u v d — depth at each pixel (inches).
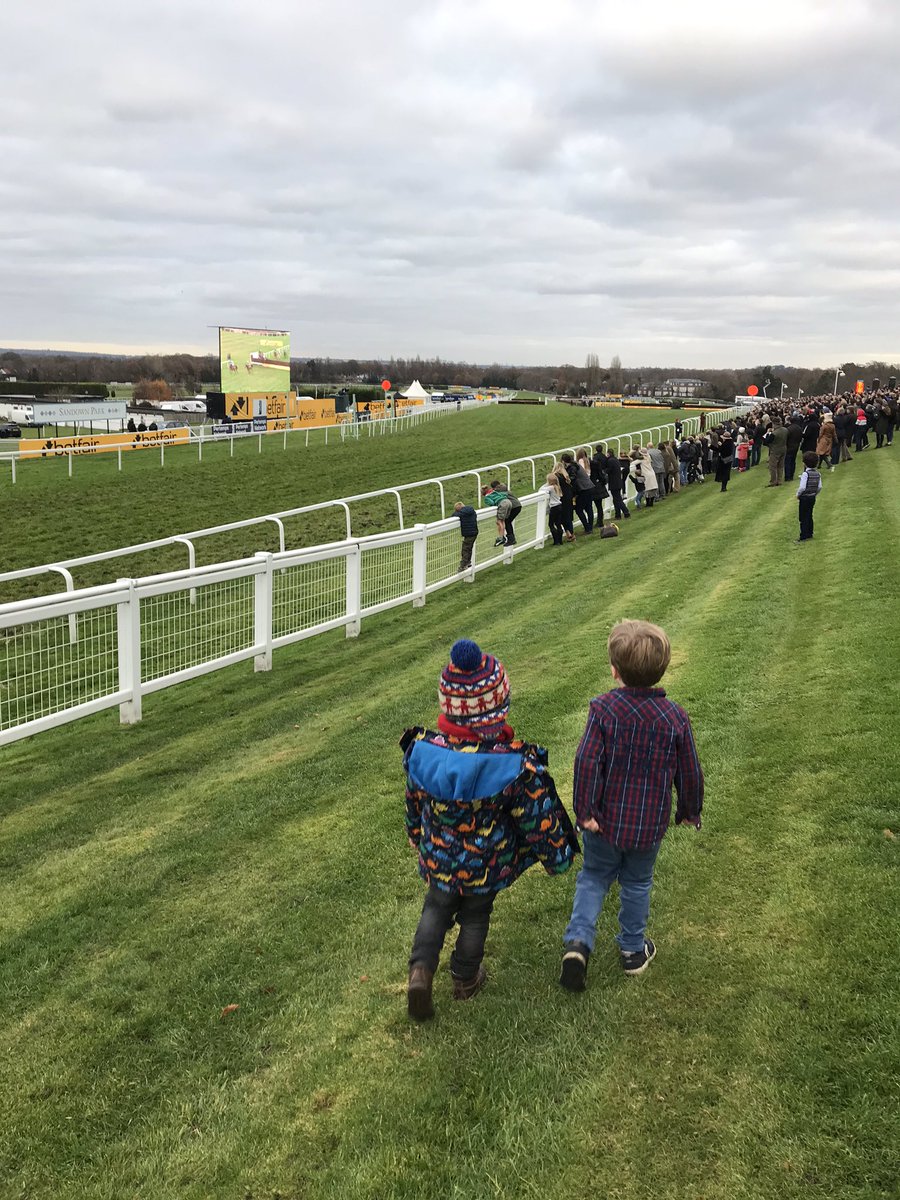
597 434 1678.2
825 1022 98.6
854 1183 78.7
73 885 156.4
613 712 102.8
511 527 520.1
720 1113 88.4
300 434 1742.1
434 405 2615.7
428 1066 100.0
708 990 107.7
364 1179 85.1
